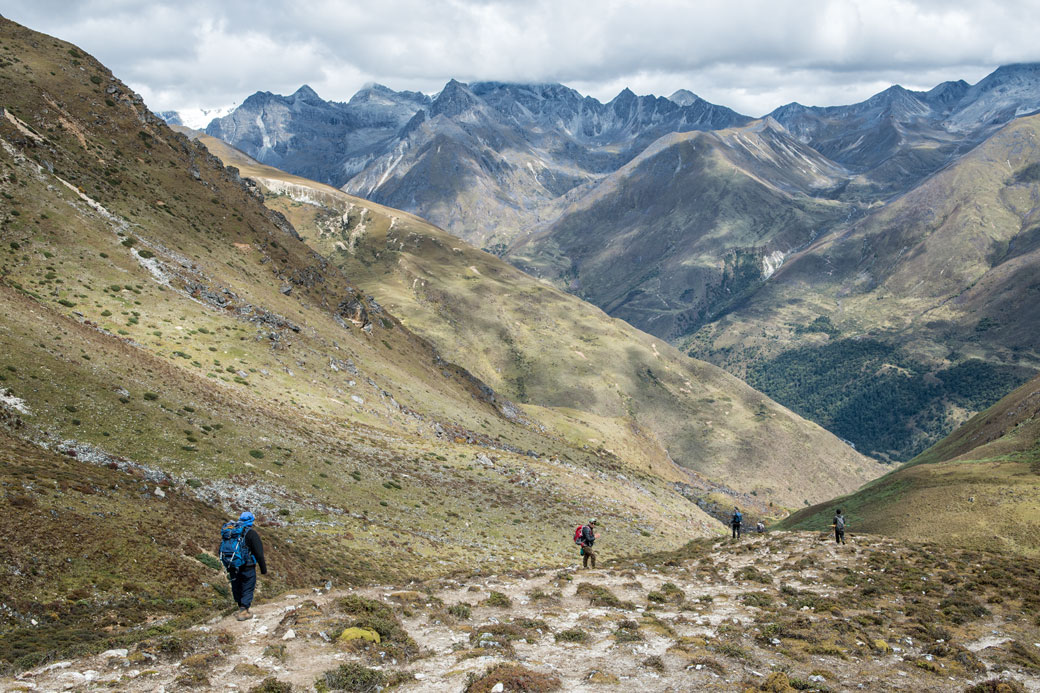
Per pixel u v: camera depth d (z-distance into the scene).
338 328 124.94
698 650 18.64
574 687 14.82
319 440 70.81
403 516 59.78
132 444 47.66
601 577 32.94
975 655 21.31
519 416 178.00
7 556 27.28
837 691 16.08
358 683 14.34
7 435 39.97
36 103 103.19
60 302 71.38
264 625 18.22
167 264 91.94
